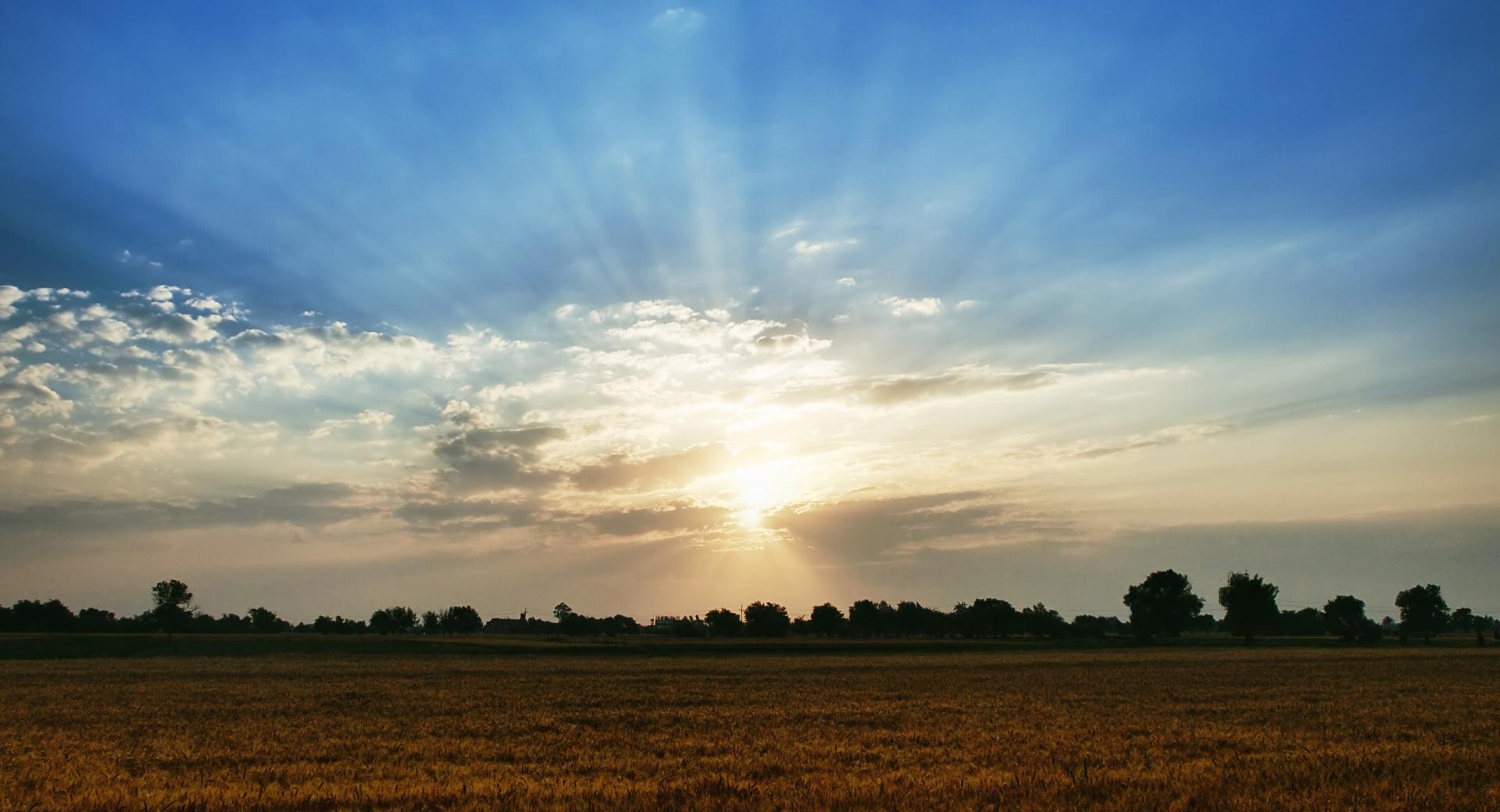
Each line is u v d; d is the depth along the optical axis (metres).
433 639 148.12
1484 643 141.75
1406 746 25.16
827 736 29.50
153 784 20.50
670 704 42.09
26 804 17.59
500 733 30.92
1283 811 15.74
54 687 54.94
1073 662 87.00
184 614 155.25
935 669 75.38
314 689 52.41
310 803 17.48
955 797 16.66
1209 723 32.94
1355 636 165.75
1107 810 15.77
